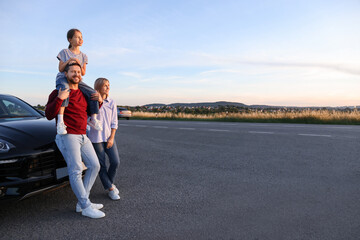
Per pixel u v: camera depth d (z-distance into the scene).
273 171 4.60
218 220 2.79
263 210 3.01
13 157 2.76
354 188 3.66
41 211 3.13
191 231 2.57
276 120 18.08
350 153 5.88
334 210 2.96
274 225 2.64
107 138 3.40
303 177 4.22
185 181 4.18
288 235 2.44
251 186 3.86
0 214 3.05
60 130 2.70
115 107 3.46
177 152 6.51
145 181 4.23
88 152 3.03
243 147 6.94
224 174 4.52
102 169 3.45
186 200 3.39
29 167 2.85
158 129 12.15
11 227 2.72
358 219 2.72
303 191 3.59
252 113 20.53
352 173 4.37
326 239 2.36
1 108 3.89
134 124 15.88
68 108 2.80
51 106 2.65
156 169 4.95
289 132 9.91
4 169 2.72
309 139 7.99
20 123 3.44
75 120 2.84
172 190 3.78
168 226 2.69
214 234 2.50
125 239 2.45
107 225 2.74
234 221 2.76
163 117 27.31
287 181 4.04
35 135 3.14
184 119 24.50
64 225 2.76
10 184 2.71
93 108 3.02
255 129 11.33
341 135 8.77
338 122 15.68
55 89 2.82
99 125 3.13
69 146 2.84
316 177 4.20
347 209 2.97
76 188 2.90
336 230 2.51
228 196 3.49
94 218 2.92
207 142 7.91
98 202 3.40
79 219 2.90
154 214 2.99
